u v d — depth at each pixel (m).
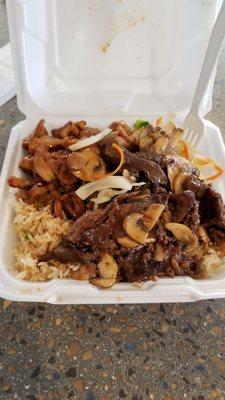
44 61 0.33
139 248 0.26
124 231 0.26
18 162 0.33
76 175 0.29
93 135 0.33
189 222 0.28
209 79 0.32
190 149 0.34
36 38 0.31
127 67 0.34
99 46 0.33
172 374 0.24
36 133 0.34
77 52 0.33
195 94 0.33
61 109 0.35
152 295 0.25
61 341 0.25
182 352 0.25
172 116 0.36
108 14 0.31
